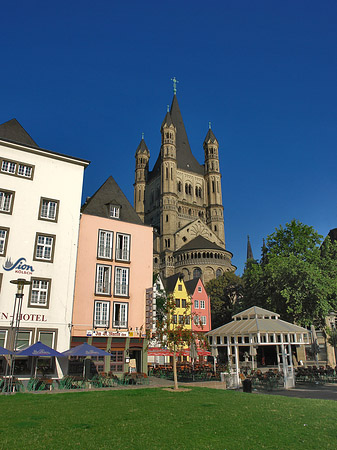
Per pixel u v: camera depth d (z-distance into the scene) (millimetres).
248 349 55688
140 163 122312
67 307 27547
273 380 25469
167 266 92562
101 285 30484
